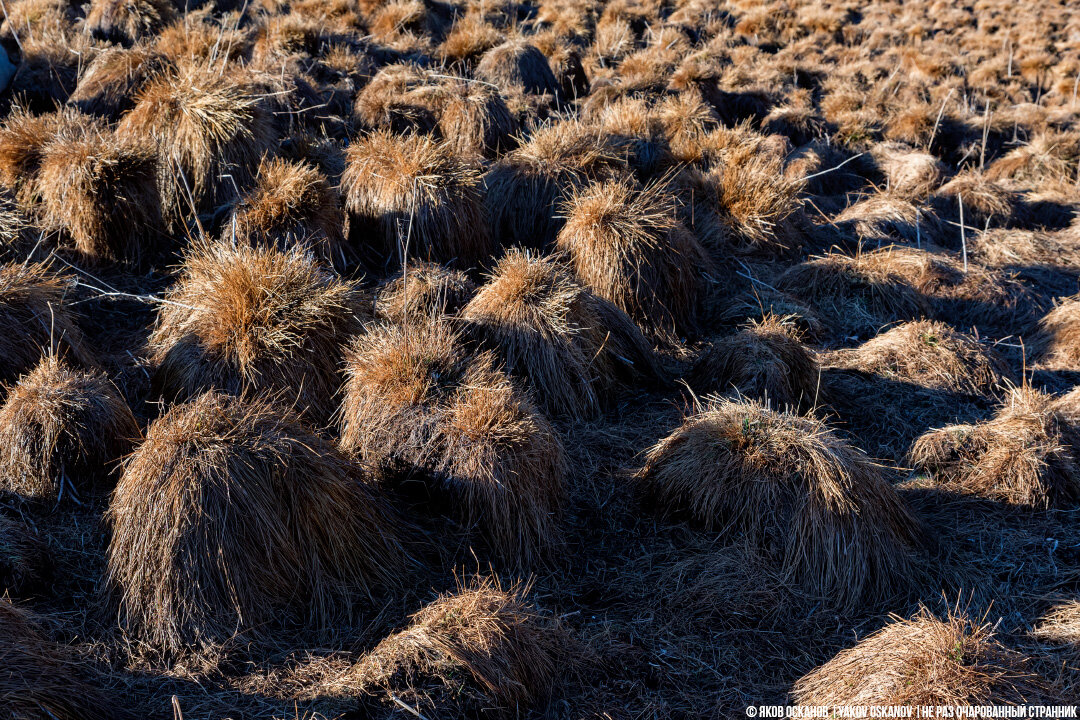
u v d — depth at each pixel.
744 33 21.84
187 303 5.36
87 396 4.34
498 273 6.36
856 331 7.28
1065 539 4.70
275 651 3.61
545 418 5.09
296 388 4.99
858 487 4.37
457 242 6.82
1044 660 3.81
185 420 3.84
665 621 4.00
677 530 4.57
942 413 6.02
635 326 6.31
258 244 5.90
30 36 11.25
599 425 5.62
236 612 3.62
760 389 5.77
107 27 12.02
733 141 9.79
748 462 4.46
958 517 4.90
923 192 10.95
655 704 3.56
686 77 12.90
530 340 5.55
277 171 6.41
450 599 3.69
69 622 3.60
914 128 13.61
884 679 3.33
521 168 7.73
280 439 3.89
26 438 4.13
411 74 10.30
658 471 4.78
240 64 9.79
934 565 4.43
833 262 7.80
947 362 6.42
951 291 7.89
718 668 3.78
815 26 23.33
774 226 8.39
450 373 4.80
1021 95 19.98
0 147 6.51
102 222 6.13
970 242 9.43
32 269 5.24
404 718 3.21
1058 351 7.07
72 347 5.07
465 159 7.86
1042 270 8.66
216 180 6.69
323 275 5.61
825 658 3.86
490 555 4.25
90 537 4.01
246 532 3.65
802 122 13.07
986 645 3.47
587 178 7.70
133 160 6.16
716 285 7.68
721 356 6.06
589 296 6.08
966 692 3.20
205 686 3.42
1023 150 12.44
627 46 17.33
